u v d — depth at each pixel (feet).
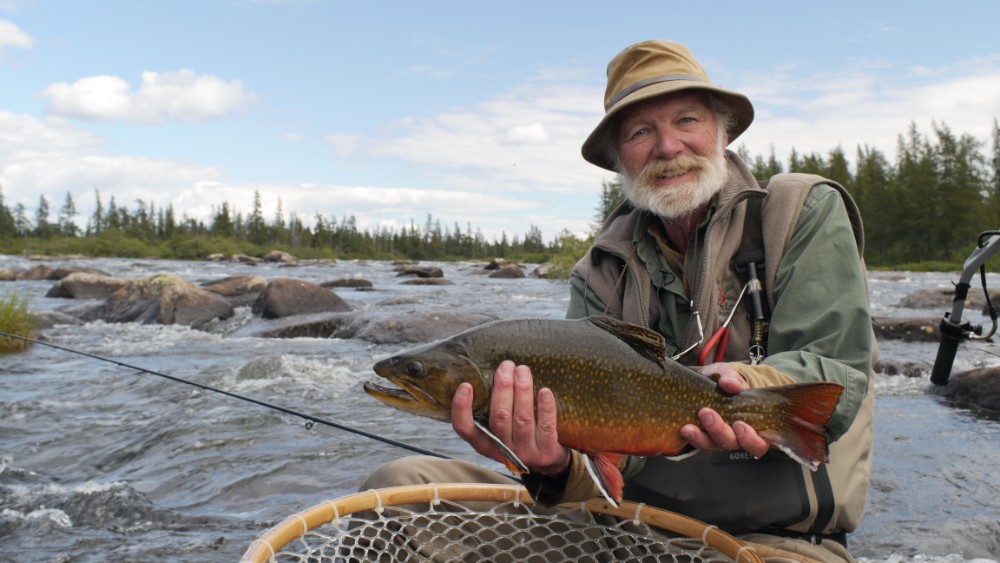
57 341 14.67
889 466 6.14
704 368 2.95
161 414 8.34
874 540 4.67
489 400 2.68
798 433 2.65
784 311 3.17
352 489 5.76
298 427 7.63
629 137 3.62
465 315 15.12
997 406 8.11
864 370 3.02
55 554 4.55
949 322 4.93
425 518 3.23
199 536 4.86
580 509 3.31
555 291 28.89
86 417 8.34
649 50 3.63
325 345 14.06
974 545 4.59
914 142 99.35
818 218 3.30
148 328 16.79
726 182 3.48
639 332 2.72
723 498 3.15
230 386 9.93
